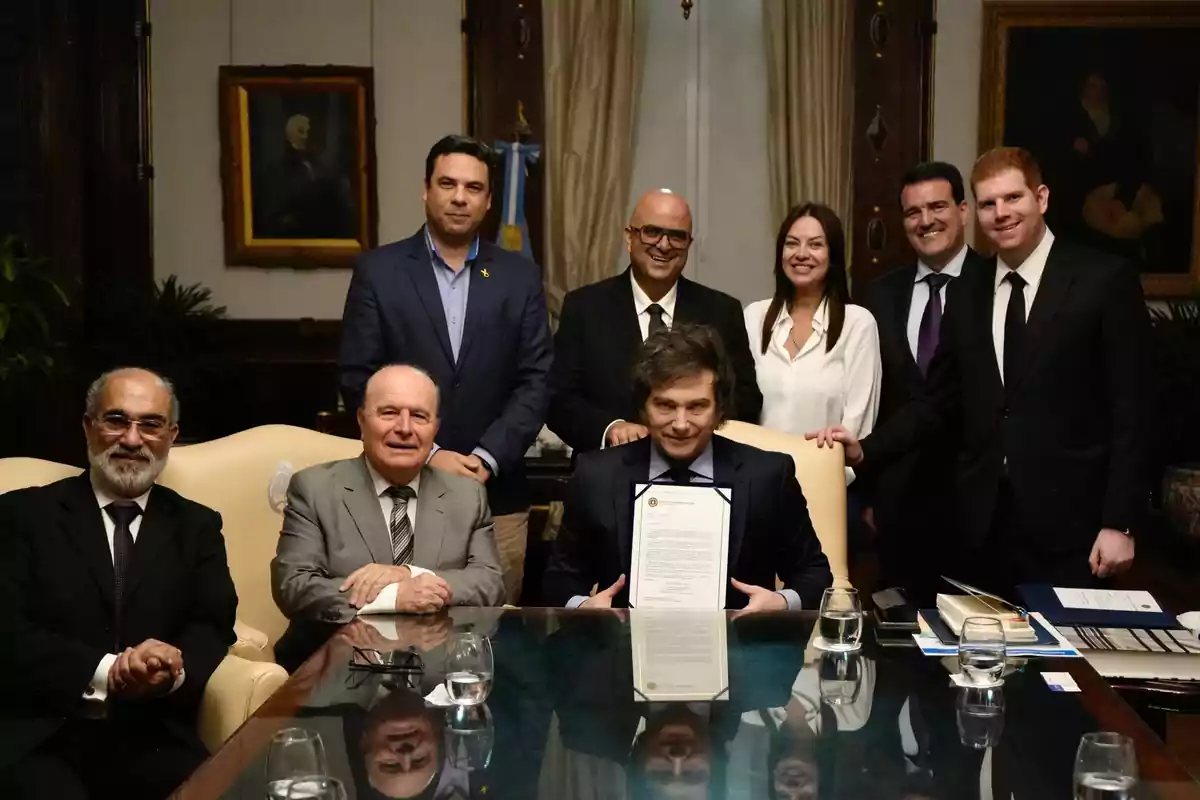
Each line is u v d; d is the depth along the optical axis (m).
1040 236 3.34
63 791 2.51
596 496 2.91
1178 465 5.83
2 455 6.14
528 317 3.77
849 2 6.69
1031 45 6.66
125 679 2.64
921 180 4.01
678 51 6.85
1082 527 3.31
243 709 2.68
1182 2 6.55
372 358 3.67
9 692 2.69
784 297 3.95
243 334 6.91
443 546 3.07
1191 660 2.41
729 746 1.88
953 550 3.71
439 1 6.82
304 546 3.03
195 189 6.89
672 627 2.57
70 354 6.31
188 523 2.95
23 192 6.55
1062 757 1.83
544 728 1.96
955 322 3.50
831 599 2.44
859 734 1.93
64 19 6.53
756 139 6.86
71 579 2.80
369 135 6.82
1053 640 2.44
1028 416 3.32
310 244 6.89
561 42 6.74
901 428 3.62
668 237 3.73
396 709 2.07
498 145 6.79
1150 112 6.66
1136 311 3.25
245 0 6.82
